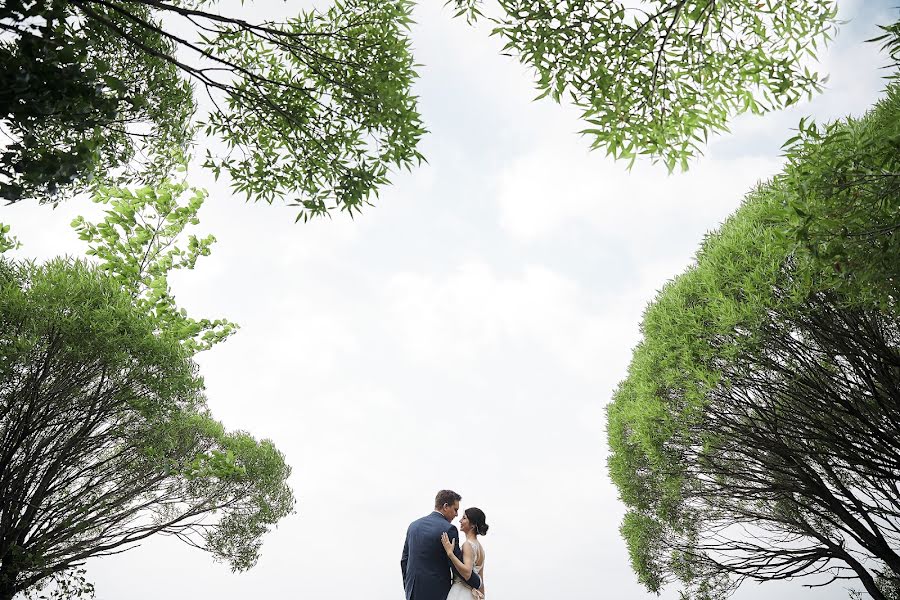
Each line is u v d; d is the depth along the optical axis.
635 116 5.32
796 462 9.16
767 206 8.17
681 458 9.34
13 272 8.10
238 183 6.30
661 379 9.27
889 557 9.23
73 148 4.57
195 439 11.22
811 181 4.54
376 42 6.05
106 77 4.39
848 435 8.55
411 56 6.13
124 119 5.79
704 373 8.41
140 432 9.20
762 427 8.88
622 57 5.16
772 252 7.83
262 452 11.97
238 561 11.80
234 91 5.90
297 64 6.24
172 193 11.81
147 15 6.02
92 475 9.27
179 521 11.26
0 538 8.07
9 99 3.87
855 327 7.69
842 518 9.44
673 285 9.80
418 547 6.04
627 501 11.80
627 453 11.60
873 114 6.20
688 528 11.28
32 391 7.77
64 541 9.55
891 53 4.12
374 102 5.90
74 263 8.81
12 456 8.02
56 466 8.49
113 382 8.49
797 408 8.45
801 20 5.20
